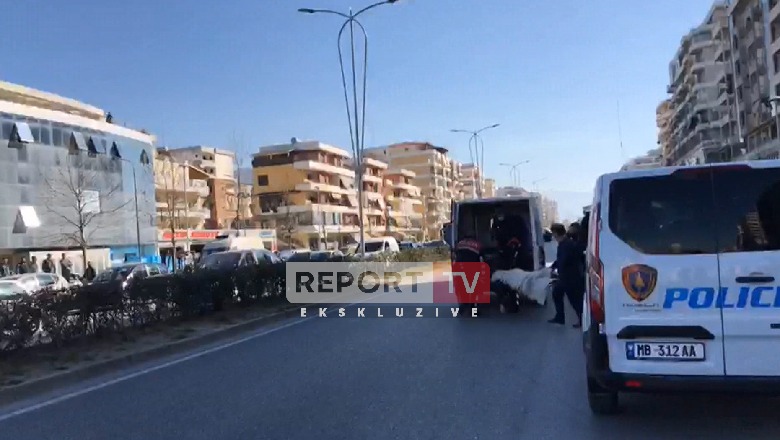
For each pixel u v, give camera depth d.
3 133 41.53
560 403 6.68
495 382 7.72
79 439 6.05
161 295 12.95
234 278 15.39
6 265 38.53
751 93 70.94
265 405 6.97
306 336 12.05
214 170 94.19
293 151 88.94
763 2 62.91
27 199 42.47
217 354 10.48
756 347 5.04
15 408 7.40
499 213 15.47
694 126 96.25
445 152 145.75
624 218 5.43
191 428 6.21
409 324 13.16
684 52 99.62
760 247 5.11
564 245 11.91
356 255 27.75
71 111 60.53
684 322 5.18
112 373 9.25
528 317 13.53
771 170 5.21
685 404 6.43
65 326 10.48
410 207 118.75
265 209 87.88
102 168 49.53
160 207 65.06
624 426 5.82
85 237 45.78
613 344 5.37
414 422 6.16
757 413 6.05
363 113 31.05
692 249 5.22
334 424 6.18
